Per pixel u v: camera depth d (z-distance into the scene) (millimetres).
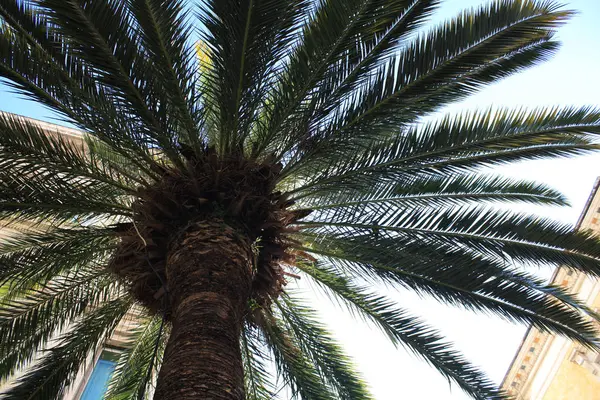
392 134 8445
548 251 7938
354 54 7242
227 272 6289
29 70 6539
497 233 7996
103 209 7816
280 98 7547
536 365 15609
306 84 7301
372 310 8695
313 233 8547
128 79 6719
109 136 7242
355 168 8039
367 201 8508
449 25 7316
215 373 4762
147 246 7062
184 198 7191
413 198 8477
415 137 7883
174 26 6555
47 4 6043
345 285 8953
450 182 8422
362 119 7641
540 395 15000
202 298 5793
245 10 6430
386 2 6684
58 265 7875
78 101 6855
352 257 8461
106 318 8461
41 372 7672
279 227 7531
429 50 7273
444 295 8180
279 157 7977
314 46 7012
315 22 6980
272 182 7750
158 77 6859
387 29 7195
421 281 8211
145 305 7488
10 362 7602
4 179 7004
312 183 8172
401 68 7402
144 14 6379
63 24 6230
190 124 7383
